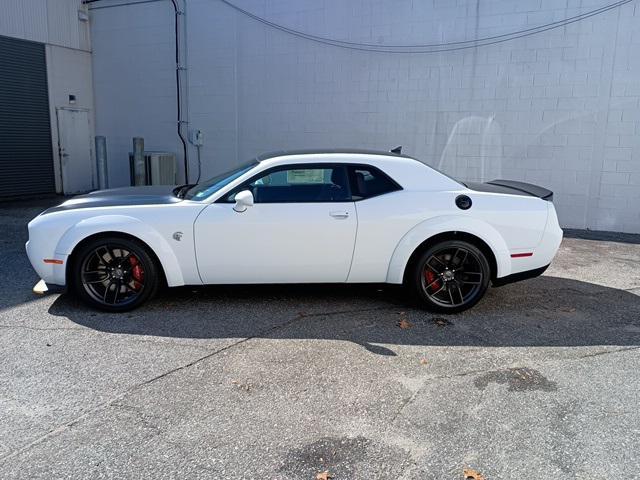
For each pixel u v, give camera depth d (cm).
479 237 468
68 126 1291
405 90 1006
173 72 1229
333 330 435
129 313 466
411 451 273
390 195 471
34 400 319
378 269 475
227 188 467
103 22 1297
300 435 286
